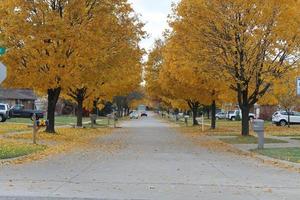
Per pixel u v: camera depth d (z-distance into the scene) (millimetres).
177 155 23875
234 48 32188
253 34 32062
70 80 31578
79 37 31016
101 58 33000
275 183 14898
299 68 32688
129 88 54500
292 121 65375
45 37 30672
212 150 27125
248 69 32781
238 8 31844
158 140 35562
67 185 13938
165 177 15906
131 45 38938
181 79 38844
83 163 19688
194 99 52531
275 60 32906
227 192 13188
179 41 34219
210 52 33094
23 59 32219
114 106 115688
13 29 30906
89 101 55688
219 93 45500
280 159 21594
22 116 71688
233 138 36219
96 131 47438
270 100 40031
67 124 59281
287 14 31391
